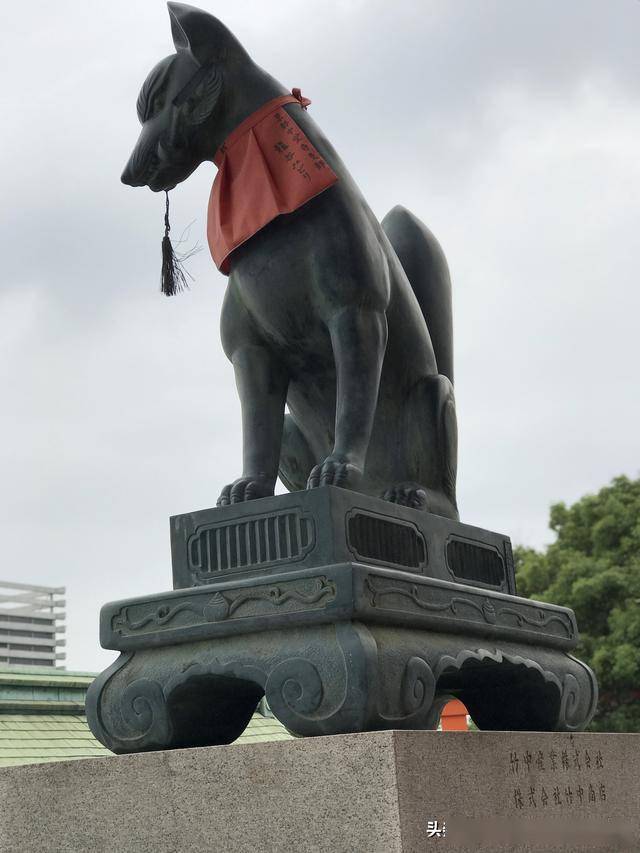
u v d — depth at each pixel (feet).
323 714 8.25
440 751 8.04
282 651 8.59
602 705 63.36
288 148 10.33
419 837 7.54
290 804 7.86
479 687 11.41
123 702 9.28
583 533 69.21
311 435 11.39
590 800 9.83
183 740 9.28
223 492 10.18
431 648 9.14
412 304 11.40
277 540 9.19
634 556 65.51
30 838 8.80
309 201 10.23
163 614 9.29
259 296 10.42
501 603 10.58
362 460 9.74
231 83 10.61
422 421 11.17
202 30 10.52
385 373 11.09
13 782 9.01
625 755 10.59
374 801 7.55
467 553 10.96
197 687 9.14
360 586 8.50
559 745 9.68
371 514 9.47
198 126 10.66
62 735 38.70
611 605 63.87
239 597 8.94
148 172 10.95
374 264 10.25
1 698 38.68
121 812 8.49
